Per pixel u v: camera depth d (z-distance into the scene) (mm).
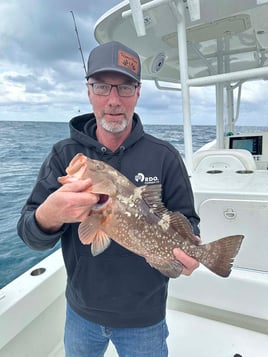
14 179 8078
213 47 3445
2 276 3885
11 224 5477
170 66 4086
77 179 908
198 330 2012
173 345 1884
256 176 2213
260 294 1754
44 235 1019
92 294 1243
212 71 3789
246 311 1812
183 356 1798
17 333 1504
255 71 1938
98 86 1214
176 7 1997
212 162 2654
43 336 1814
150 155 1284
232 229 1816
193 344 1888
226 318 2086
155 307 1274
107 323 1253
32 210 1171
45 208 914
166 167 1300
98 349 1362
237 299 1827
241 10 2119
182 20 2074
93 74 1186
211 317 2139
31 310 1610
